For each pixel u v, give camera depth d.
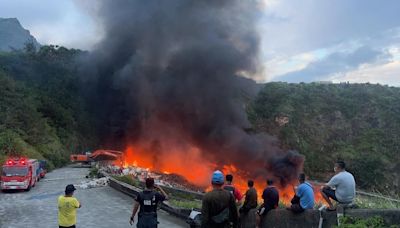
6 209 19.14
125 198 22.61
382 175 86.88
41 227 14.57
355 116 116.94
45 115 71.19
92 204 20.23
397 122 114.56
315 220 8.12
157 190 8.44
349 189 7.80
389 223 7.29
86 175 39.66
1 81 62.78
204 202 6.99
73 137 74.50
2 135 44.03
